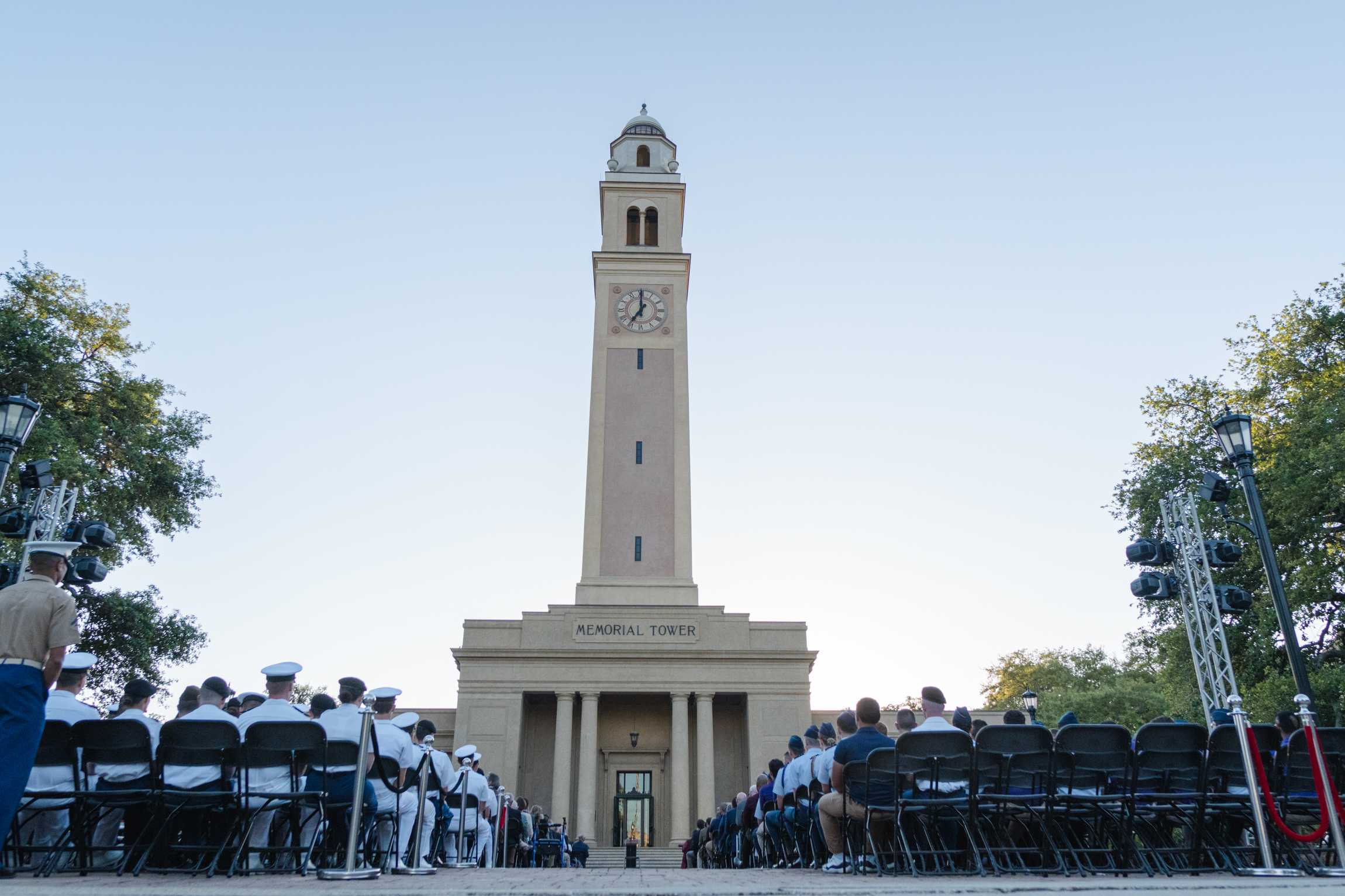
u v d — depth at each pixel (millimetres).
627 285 53656
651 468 49719
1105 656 88062
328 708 12227
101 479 34781
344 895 6062
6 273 33594
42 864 9562
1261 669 32688
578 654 44625
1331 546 30109
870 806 10125
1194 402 38812
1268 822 10344
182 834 10820
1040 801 9836
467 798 17125
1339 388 31359
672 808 42531
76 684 11352
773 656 44875
